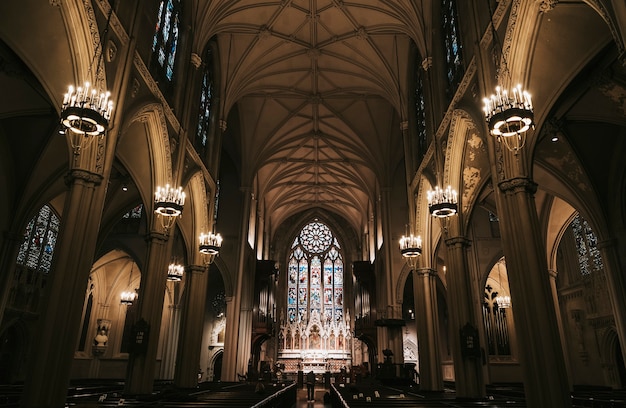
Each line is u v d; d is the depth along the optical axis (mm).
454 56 14430
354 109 25938
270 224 38656
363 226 37125
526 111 8336
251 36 20562
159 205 12695
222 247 25688
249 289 29344
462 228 14000
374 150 27031
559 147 14648
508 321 24188
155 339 13156
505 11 9828
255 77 22516
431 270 17734
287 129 27438
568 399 7707
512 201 9164
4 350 19797
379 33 19953
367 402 9758
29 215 15766
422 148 18562
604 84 11148
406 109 20422
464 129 12891
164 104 13602
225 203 26781
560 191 16188
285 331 36062
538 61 9602
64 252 8633
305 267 39531
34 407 7645
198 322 17359
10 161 15234
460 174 13992
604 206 15188
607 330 20172
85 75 9539
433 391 16375
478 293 21969
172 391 10586
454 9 14430
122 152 13336
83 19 9188
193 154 16844
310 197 38094
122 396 12258
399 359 23281
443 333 29531
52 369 7984
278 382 27094
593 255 21281
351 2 18938
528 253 8648
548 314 8180
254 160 27156
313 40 21203
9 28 9289
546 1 8617
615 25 5930
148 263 13617
